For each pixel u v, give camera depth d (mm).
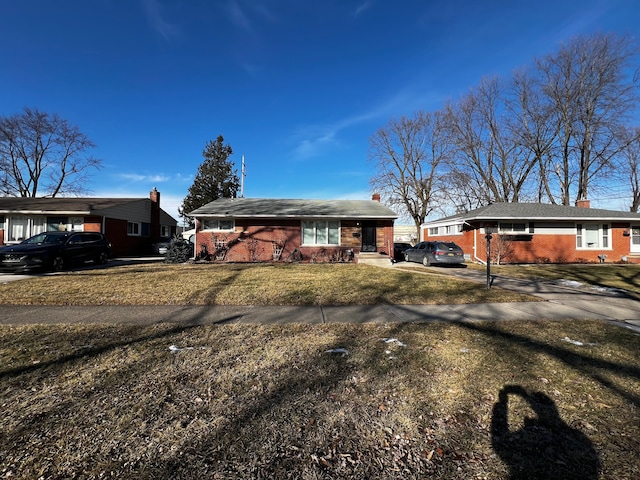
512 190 31828
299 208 20203
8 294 7898
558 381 3537
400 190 36312
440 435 2625
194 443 2475
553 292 9320
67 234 14180
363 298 7883
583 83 26469
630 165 30734
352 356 4227
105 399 3082
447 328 5547
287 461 2311
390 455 2391
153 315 6227
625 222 20812
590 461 2324
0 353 4180
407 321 5996
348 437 2586
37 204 21203
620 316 6551
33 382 3400
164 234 29500
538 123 28875
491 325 5766
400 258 23000
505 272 14539
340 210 20031
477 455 2389
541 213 20484
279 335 5090
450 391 3314
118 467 2213
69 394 3162
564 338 5043
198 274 11430
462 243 22953
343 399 3150
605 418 2863
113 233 21641
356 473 2207
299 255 18625
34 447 2395
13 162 32250
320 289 8836
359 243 19281
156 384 3391
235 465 2260
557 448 2461
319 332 5266
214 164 42344
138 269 13062
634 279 12375
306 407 3002
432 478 2166
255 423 2736
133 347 4457
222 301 7402
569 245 20438
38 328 5316
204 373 3668
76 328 5324
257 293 8219
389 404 3070
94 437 2523
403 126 35250
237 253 18500
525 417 2867
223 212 18516
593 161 27281
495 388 3379
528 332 5352
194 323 5707
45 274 11539
